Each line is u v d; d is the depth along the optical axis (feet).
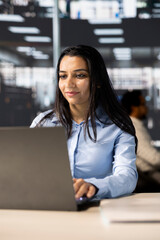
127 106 10.03
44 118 5.90
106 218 3.38
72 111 5.65
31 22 21.36
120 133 5.52
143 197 4.58
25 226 3.30
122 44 21.42
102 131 5.49
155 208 3.80
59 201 3.88
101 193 4.33
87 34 21.20
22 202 4.00
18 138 3.80
